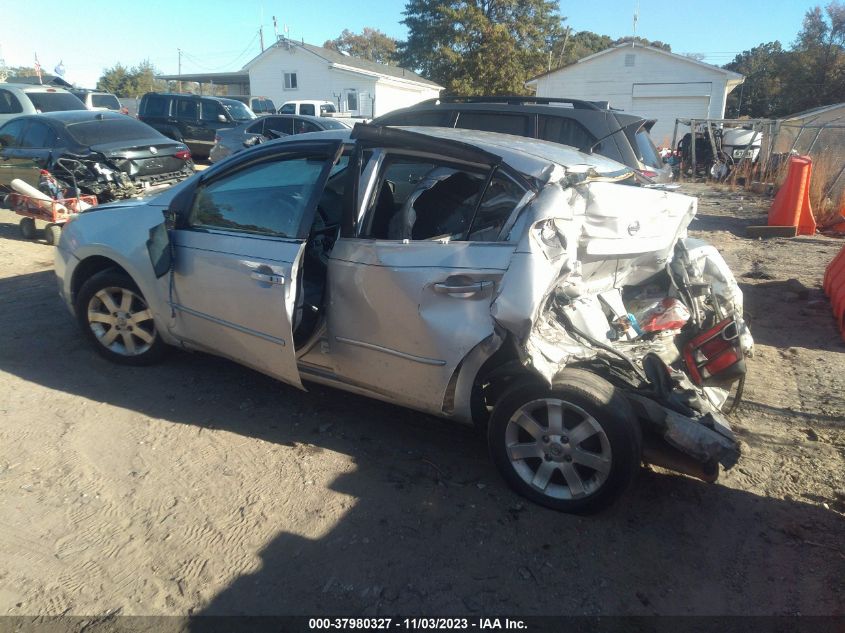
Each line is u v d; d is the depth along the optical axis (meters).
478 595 2.70
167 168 10.05
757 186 15.97
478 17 33.72
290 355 3.60
